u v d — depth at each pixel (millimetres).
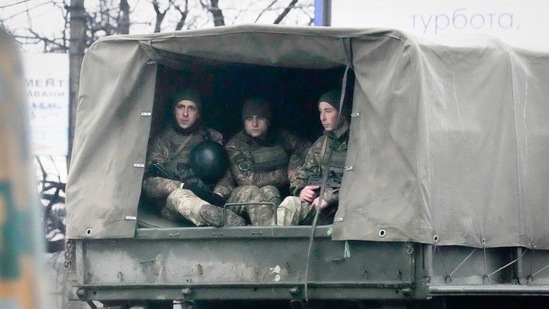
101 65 25344
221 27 23641
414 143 21609
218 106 30312
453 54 23812
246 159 27812
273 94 30609
